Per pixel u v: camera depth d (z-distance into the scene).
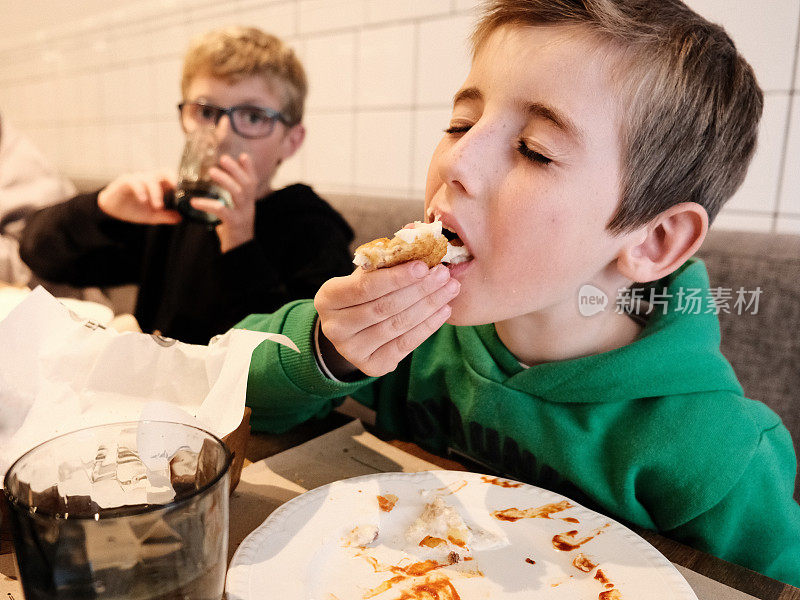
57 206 1.46
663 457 0.63
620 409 0.67
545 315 0.69
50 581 0.28
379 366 0.58
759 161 0.94
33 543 0.27
